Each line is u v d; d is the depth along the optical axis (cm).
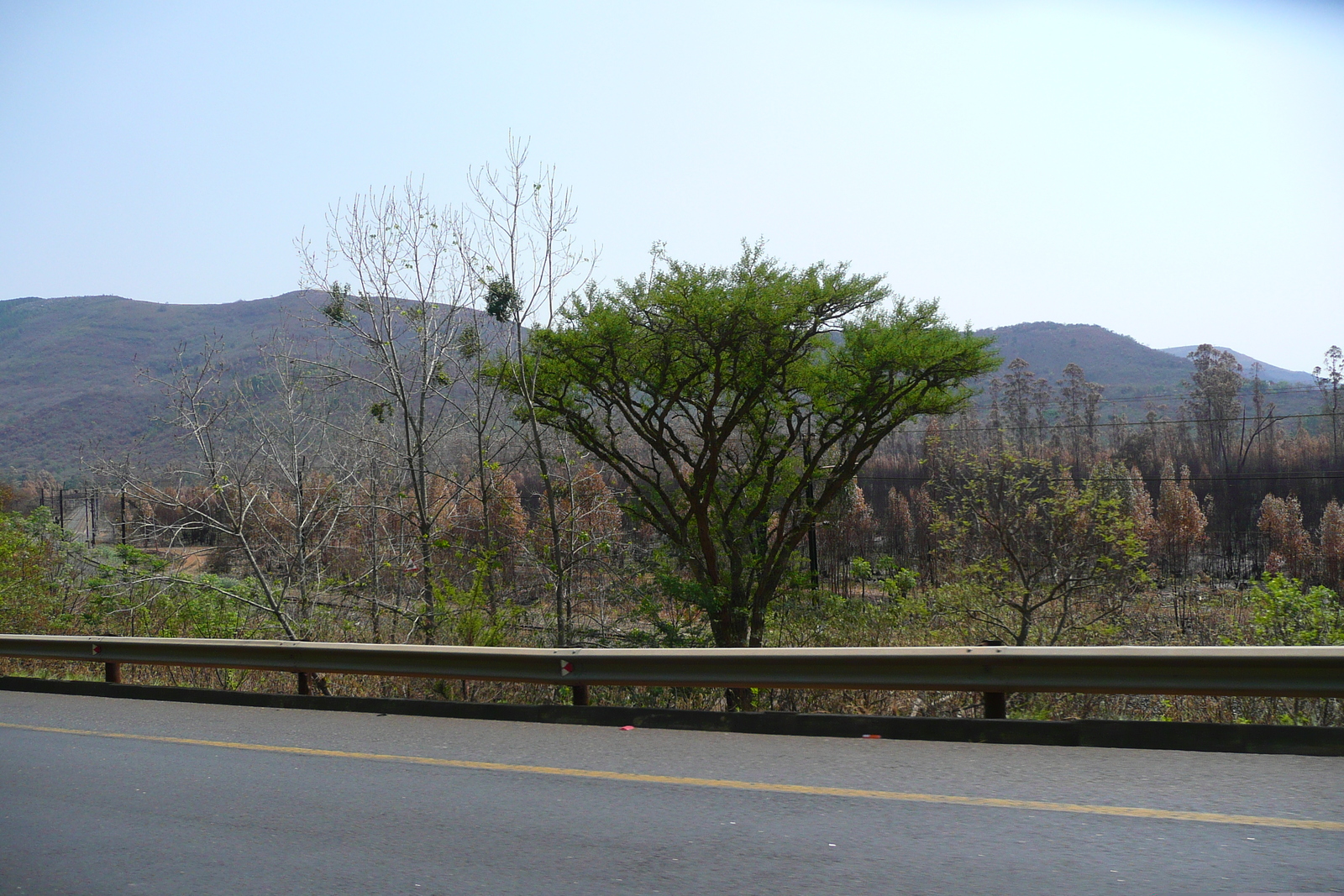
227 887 440
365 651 884
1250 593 1456
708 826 495
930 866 425
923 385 2488
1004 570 1825
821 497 2580
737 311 2127
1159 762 570
